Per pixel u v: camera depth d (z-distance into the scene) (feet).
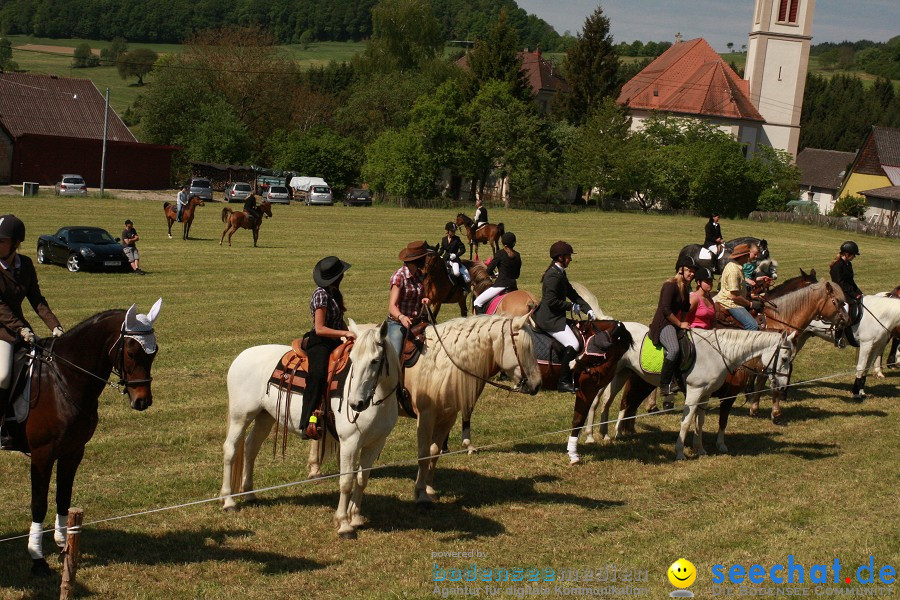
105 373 24.82
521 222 173.99
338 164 226.38
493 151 214.90
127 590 23.31
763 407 48.42
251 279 85.66
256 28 306.35
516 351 29.81
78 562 24.27
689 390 37.27
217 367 49.96
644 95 277.03
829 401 50.19
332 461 34.68
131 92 465.06
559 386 35.06
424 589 24.04
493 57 242.37
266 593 23.47
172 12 614.34
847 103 413.80
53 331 25.21
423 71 293.23
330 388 27.25
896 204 220.23
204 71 281.74
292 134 239.50
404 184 204.85
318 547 26.76
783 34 277.23
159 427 38.19
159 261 96.32
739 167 210.18
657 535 28.63
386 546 27.02
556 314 35.70
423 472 30.40
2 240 24.40
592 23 263.90
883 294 55.83
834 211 233.76
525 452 37.73
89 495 30.01
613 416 44.09
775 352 37.17
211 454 35.04
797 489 33.86
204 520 28.40
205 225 140.26
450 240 64.54
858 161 251.19
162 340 56.39
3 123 204.23
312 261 100.68
